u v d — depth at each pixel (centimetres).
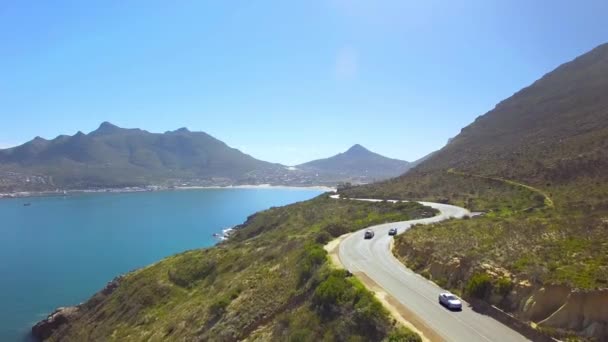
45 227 15938
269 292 3312
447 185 8519
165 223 17188
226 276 4994
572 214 3622
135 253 11362
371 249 3994
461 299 2428
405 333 1933
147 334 4262
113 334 4872
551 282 1909
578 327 1703
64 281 8662
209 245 12344
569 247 2348
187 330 3562
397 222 5838
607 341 1594
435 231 3722
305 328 2441
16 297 7606
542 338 1775
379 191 9838
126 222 17412
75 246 12319
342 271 2933
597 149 6216
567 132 8394
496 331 1956
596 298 1702
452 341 1875
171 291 5519
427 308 2302
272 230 7981
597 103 9519
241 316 3116
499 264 2408
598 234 2500
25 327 6269
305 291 2958
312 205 9344
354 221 6216
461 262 2683
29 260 10506
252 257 5278
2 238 13575
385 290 2638
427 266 3077
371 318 2175
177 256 7138
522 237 2766
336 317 2378
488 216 4669
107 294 6519
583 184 5397
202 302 4241
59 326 6019
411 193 8675
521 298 2039
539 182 6331
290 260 3869
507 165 8044
